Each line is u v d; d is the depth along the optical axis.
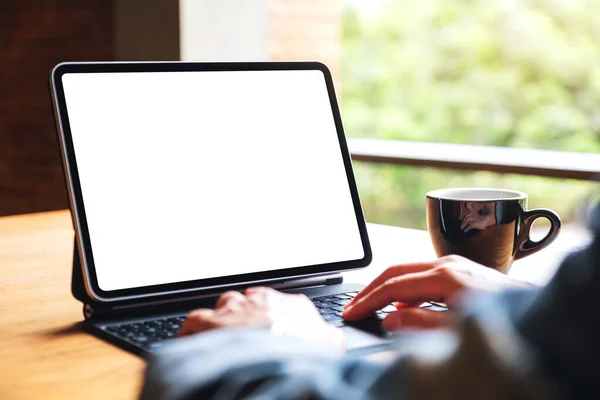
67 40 4.01
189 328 0.78
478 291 0.81
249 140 1.11
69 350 0.85
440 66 9.30
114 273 0.97
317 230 1.13
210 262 1.04
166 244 1.01
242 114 1.11
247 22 3.67
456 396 0.43
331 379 0.53
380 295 0.90
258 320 0.76
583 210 0.46
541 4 8.98
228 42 3.61
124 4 3.63
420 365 0.46
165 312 0.97
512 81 9.12
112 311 0.96
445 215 1.12
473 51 9.20
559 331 0.43
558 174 2.67
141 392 0.59
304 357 0.56
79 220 0.96
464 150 3.15
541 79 9.03
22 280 1.18
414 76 9.37
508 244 1.11
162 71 1.06
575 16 8.90
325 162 1.16
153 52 3.54
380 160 3.25
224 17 3.58
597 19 8.85
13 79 4.29
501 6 9.08
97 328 0.91
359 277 1.18
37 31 4.14
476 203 1.09
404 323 0.84
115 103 1.02
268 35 3.82
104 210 0.98
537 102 9.06
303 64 1.19
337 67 4.42
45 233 1.54
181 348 0.60
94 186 0.98
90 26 3.90
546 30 8.98
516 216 1.11
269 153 1.12
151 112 1.04
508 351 0.43
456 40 9.22
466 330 0.44
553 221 1.11
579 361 0.42
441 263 0.92
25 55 4.22
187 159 1.05
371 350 0.81
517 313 0.45
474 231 1.10
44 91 4.16
